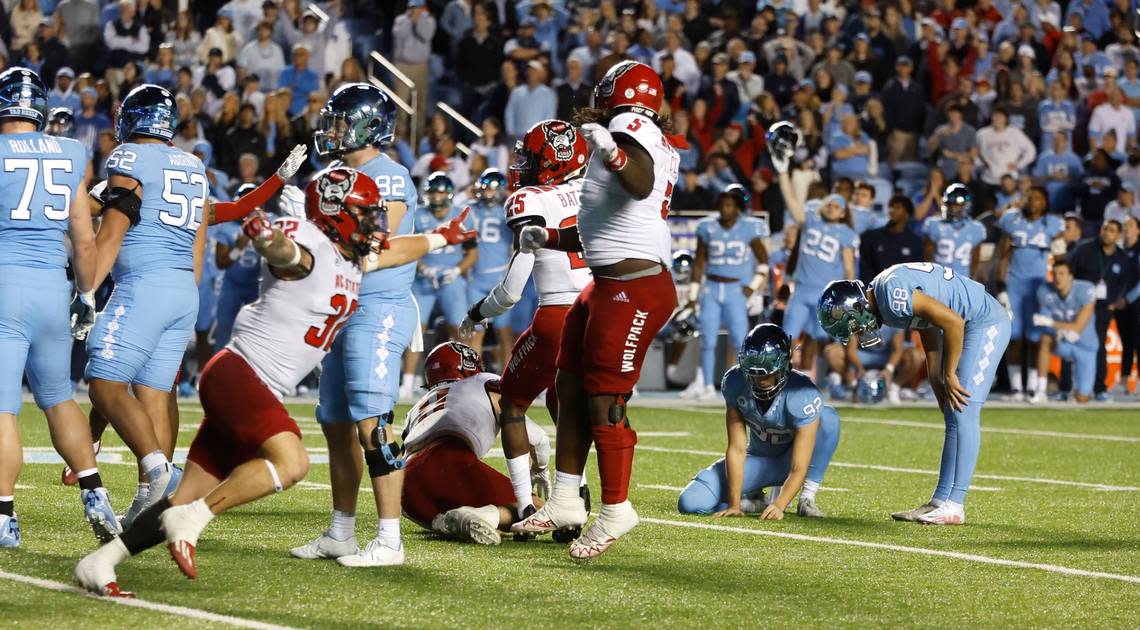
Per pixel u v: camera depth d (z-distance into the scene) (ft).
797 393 80.74
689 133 200.03
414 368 165.78
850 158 201.36
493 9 222.69
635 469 104.42
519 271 73.51
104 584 55.57
